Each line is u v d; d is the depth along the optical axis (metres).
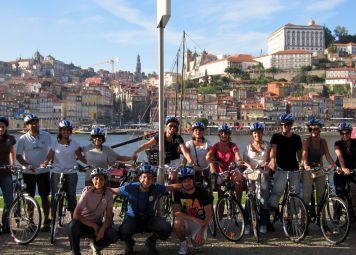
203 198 10.00
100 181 9.53
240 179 11.20
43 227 11.33
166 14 10.71
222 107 189.62
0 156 11.12
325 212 10.73
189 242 10.53
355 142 11.52
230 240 10.64
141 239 10.92
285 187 11.16
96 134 11.30
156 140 11.75
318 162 11.47
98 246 9.59
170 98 162.00
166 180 11.46
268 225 11.45
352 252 9.84
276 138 11.42
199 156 11.75
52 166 11.12
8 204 11.07
